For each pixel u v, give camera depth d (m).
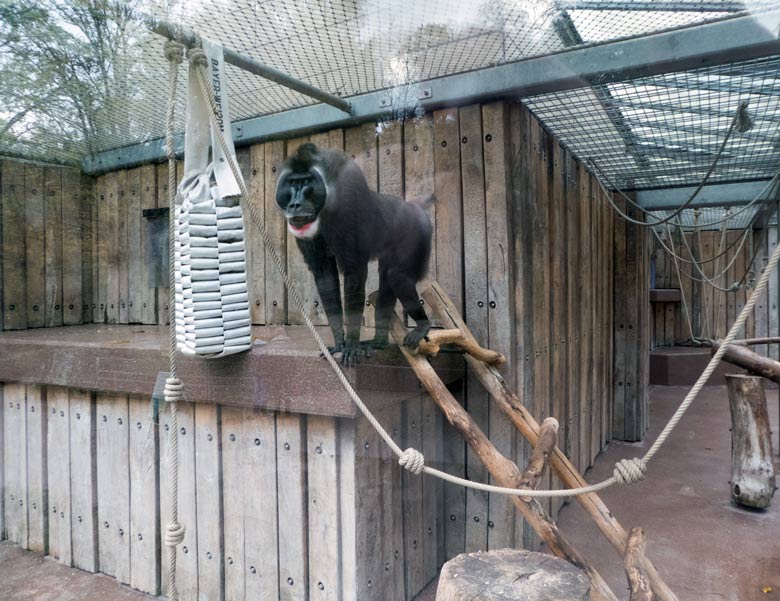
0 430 2.89
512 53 2.32
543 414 2.88
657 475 2.74
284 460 2.21
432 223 2.66
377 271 2.32
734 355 2.49
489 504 2.61
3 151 2.62
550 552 2.04
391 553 2.30
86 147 2.75
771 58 2.02
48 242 2.86
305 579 2.19
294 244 2.55
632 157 3.19
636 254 3.67
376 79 2.51
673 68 2.12
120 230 2.89
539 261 2.89
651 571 1.95
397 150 2.61
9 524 2.88
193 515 2.42
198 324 1.94
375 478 2.20
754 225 2.58
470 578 1.69
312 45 2.26
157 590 2.53
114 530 2.64
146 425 2.51
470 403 2.70
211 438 2.37
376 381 2.18
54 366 2.66
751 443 2.54
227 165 2.00
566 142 3.08
